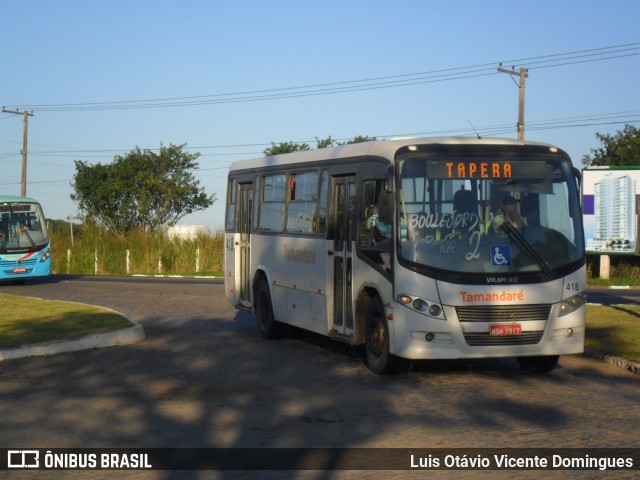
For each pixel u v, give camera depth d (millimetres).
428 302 11062
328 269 13414
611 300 23516
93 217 57031
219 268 41594
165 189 57438
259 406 10023
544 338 11281
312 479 7066
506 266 11250
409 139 11906
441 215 11328
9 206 31750
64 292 26922
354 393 10789
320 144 53406
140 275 39594
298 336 16109
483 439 8359
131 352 14172
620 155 46094
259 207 16578
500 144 11773
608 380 11688
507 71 40594
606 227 36438
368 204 12227
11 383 11461
